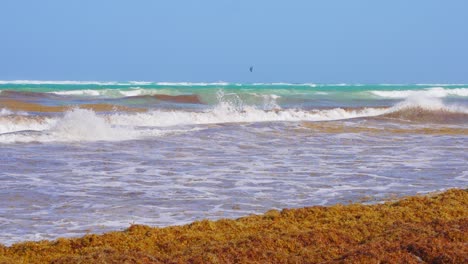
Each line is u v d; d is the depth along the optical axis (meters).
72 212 30.61
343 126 73.06
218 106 90.62
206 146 55.72
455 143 60.06
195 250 23.14
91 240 24.38
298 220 28.17
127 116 73.38
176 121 75.50
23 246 24.00
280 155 51.12
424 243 23.08
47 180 38.62
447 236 24.23
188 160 47.75
